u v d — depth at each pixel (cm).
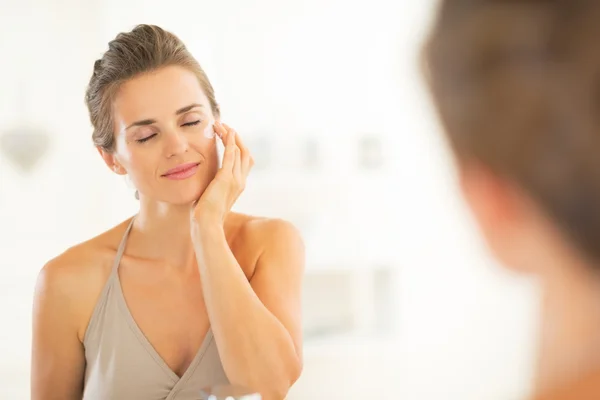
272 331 125
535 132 15
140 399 130
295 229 140
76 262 136
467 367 286
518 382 278
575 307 16
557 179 15
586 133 15
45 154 277
